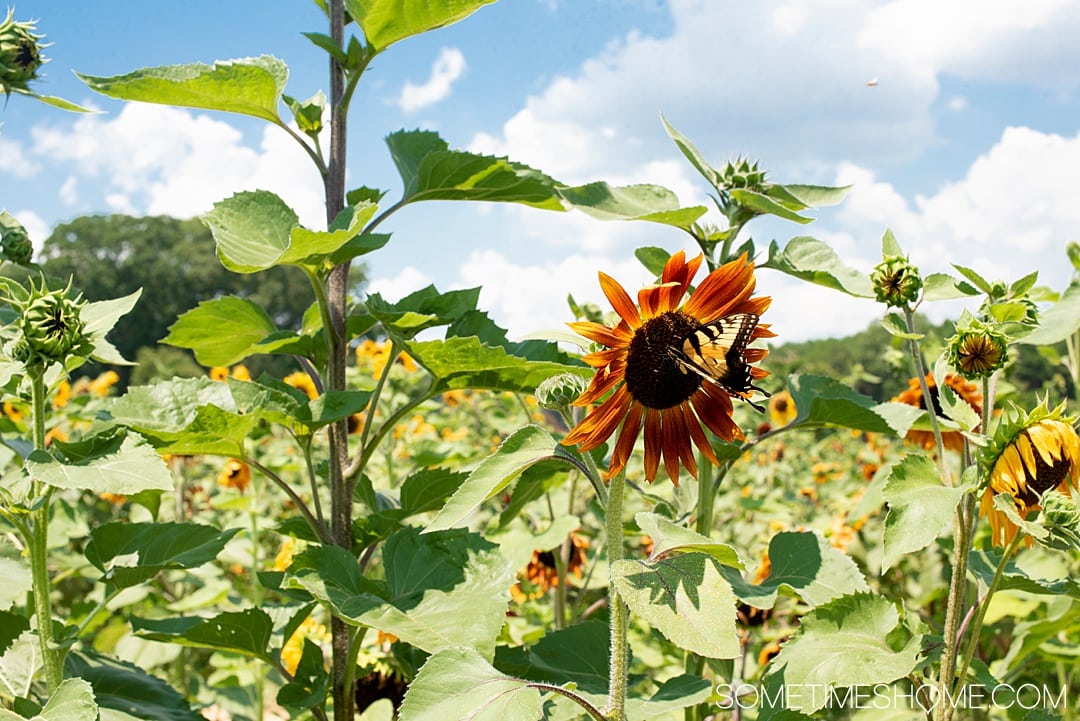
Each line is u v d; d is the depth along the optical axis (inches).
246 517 240.2
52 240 2176.4
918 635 107.0
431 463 229.0
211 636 120.3
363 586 112.3
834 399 132.0
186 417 124.0
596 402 95.2
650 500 169.2
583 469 91.0
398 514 129.0
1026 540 111.2
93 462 96.3
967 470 105.0
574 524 176.1
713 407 89.1
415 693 83.0
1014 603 189.0
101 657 130.3
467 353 118.3
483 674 85.2
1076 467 102.6
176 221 2319.1
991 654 225.3
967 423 110.0
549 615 229.1
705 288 86.7
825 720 127.6
